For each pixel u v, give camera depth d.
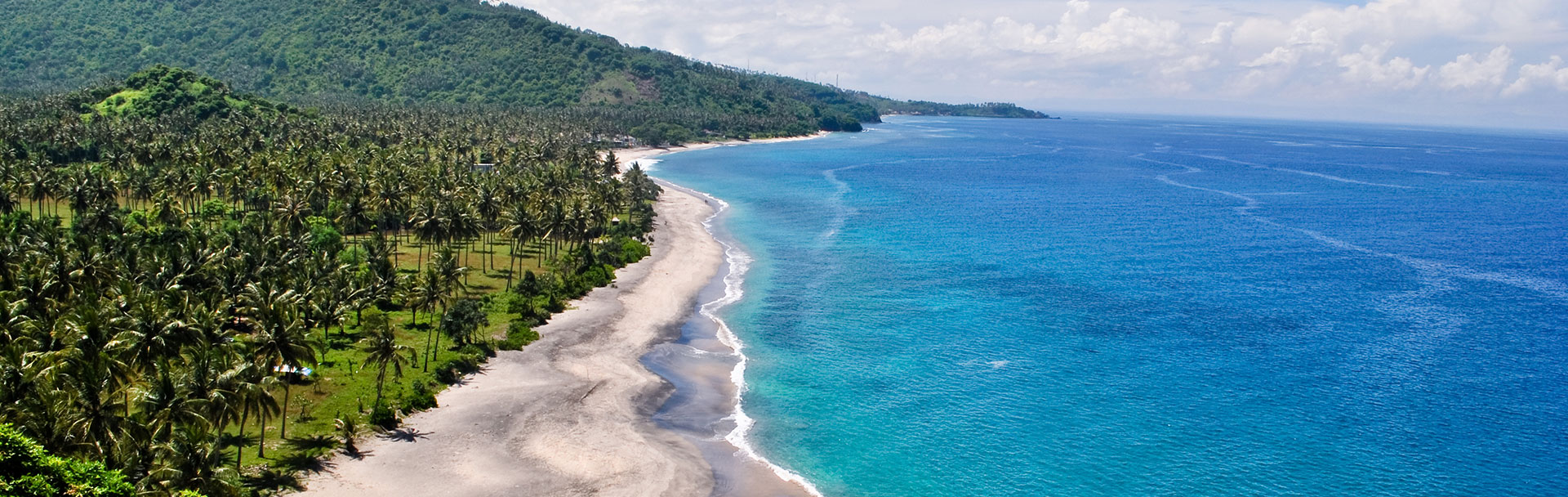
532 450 81.81
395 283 121.31
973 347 114.44
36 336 77.12
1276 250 184.50
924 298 138.12
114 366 73.19
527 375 99.94
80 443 61.31
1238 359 110.56
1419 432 89.62
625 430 87.06
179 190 174.75
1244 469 81.50
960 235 197.75
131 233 135.38
